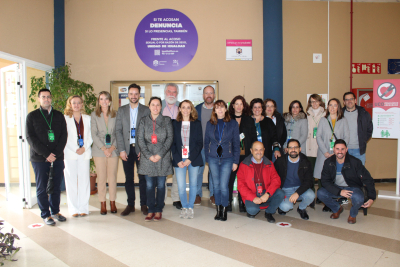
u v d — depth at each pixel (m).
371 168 5.57
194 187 3.31
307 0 5.32
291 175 3.41
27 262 2.24
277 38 4.96
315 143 4.02
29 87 4.54
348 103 3.95
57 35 4.90
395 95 4.40
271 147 3.65
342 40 5.42
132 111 3.51
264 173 3.29
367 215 3.48
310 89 5.41
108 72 5.15
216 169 3.24
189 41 5.16
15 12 4.10
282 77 5.05
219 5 5.16
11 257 2.31
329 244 2.58
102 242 2.62
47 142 3.07
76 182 3.37
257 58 5.23
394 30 5.53
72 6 5.07
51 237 2.74
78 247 2.51
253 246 2.54
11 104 4.14
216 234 2.82
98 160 3.41
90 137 3.44
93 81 5.14
